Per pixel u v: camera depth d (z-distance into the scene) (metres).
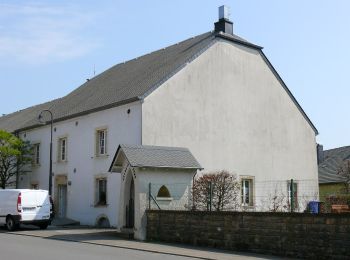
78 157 29.84
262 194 30.02
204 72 27.98
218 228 16.89
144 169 20.11
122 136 26.22
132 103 25.66
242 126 29.61
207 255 14.89
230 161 28.56
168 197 20.58
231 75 29.50
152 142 25.05
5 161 34.31
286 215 14.91
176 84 26.52
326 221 13.88
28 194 24.95
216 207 22.05
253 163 29.89
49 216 25.67
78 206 29.39
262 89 31.25
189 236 17.92
